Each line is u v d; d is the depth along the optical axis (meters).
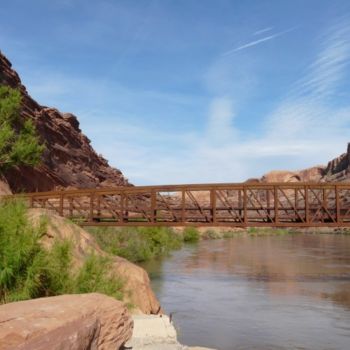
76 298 6.14
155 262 45.12
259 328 19.83
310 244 73.94
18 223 9.11
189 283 32.09
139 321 11.59
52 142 72.94
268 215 38.97
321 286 30.98
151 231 55.59
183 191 39.91
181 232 80.44
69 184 71.50
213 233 94.19
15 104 20.55
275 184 39.22
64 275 9.70
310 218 39.06
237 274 36.94
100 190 40.88
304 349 16.89
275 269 40.22
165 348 9.86
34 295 8.98
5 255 8.54
